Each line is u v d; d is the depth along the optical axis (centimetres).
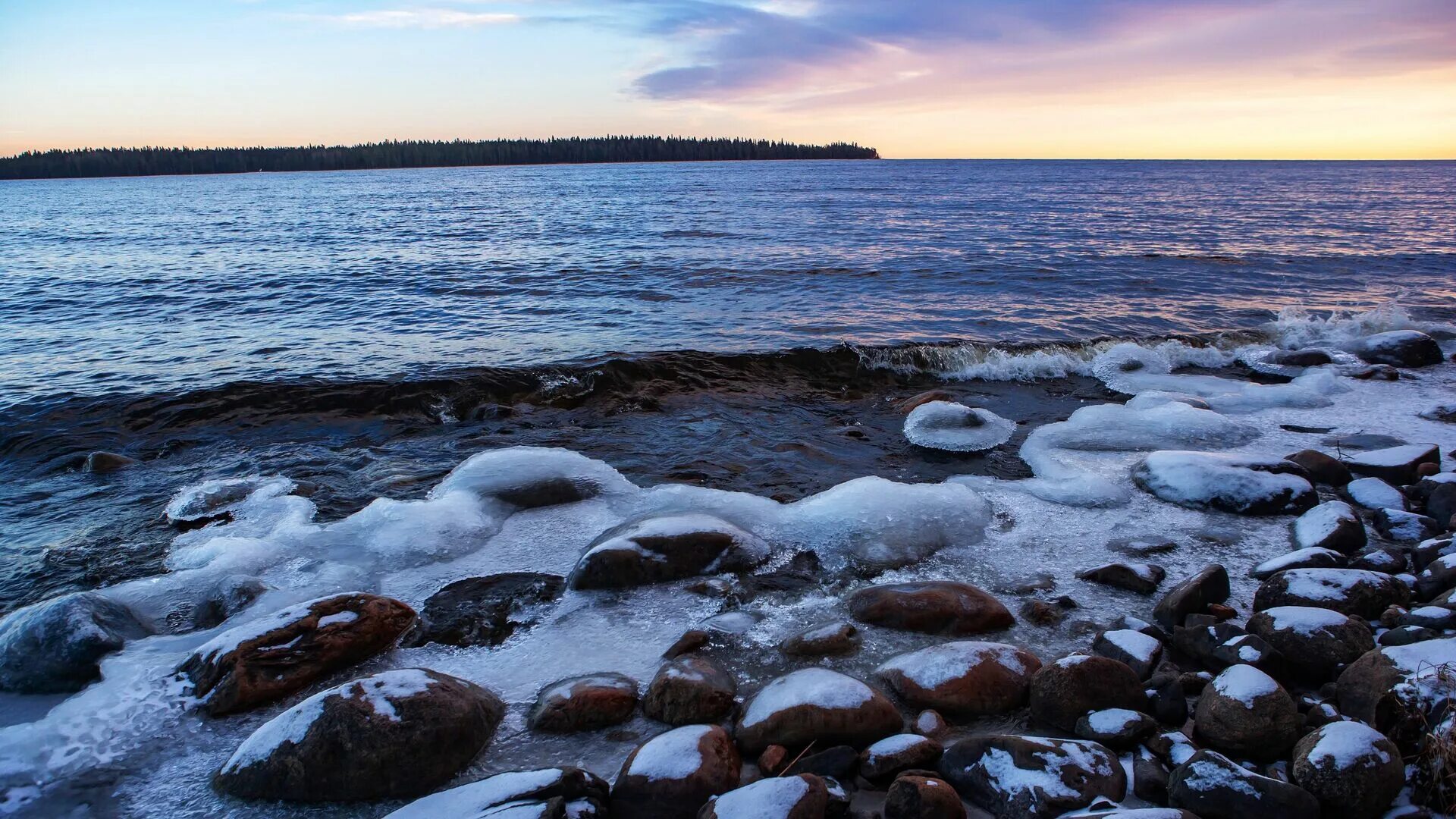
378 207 4631
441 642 445
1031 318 1377
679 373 1023
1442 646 361
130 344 1154
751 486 688
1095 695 364
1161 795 317
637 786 311
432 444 793
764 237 2670
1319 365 1057
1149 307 1486
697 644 433
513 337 1211
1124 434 778
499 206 4641
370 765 326
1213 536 569
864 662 422
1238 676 353
